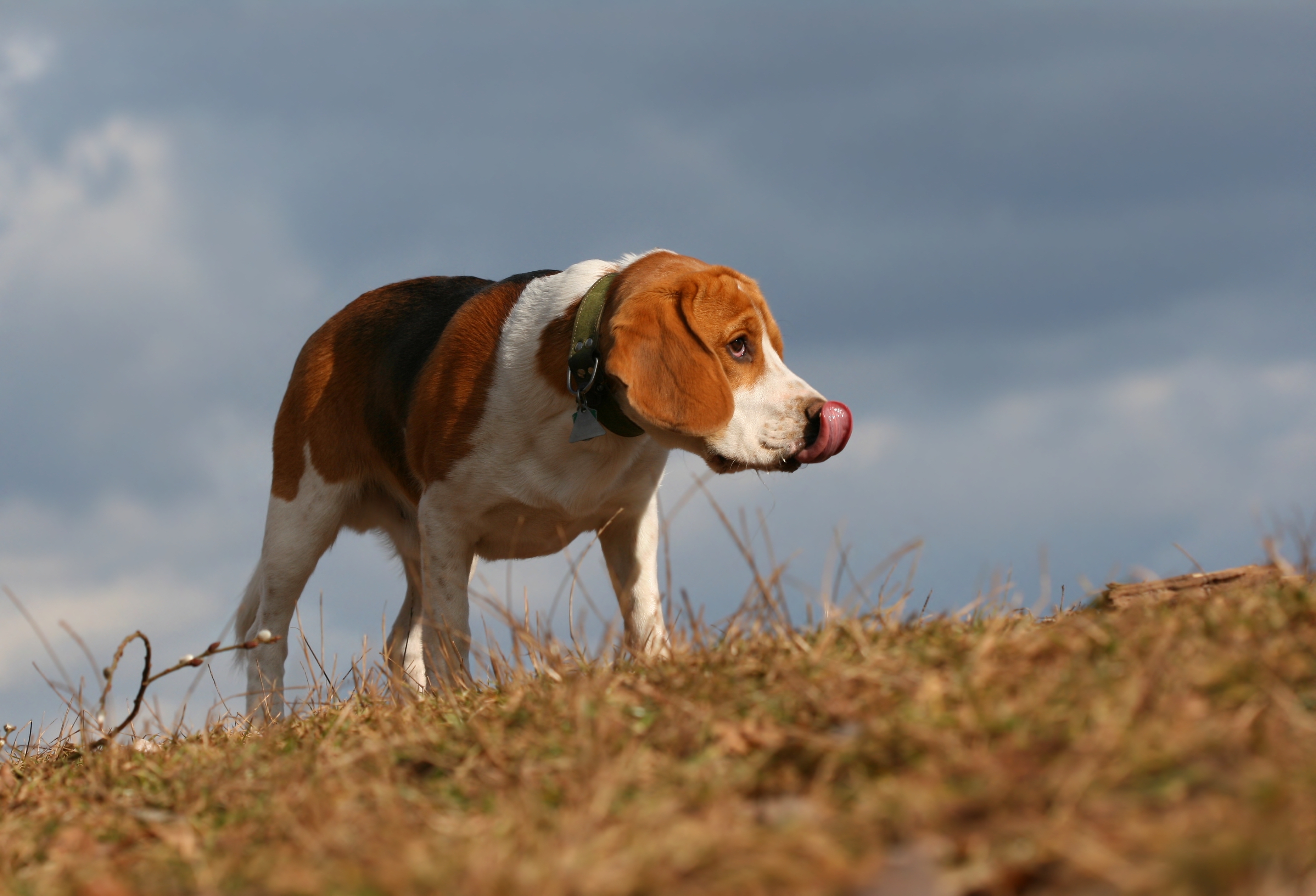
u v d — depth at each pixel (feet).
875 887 8.42
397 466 28.91
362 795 13.38
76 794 17.33
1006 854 8.70
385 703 20.92
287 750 17.76
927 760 10.77
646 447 25.55
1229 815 8.42
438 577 26.40
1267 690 10.96
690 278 23.72
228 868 11.40
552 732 14.37
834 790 10.69
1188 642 12.76
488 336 26.27
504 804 11.95
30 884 12.50
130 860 13.10
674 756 12.66
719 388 23.11
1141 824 8.61
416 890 9.38
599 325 23.99
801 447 23.38
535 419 25.18
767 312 24.77
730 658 16.37
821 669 14.52
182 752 18.99
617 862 9.45
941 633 15.84
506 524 26.55
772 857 9.08
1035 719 11.28
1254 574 17.16
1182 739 9.99
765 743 12.34
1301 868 7.63
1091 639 13.78
